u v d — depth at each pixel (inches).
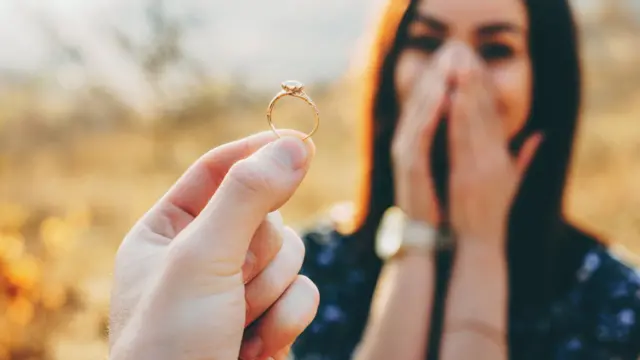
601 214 75.6
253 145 18.6
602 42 162.7
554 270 28.6
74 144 124.9
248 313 17.9
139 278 16.6
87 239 70.5
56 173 109.2
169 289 15.7
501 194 26.9
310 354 30.1
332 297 30.8
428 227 26.7
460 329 25.6
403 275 26.4
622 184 82.5
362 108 31.9
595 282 28.2
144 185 102.7
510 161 27.6
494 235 26.6
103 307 50.0
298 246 18.5
